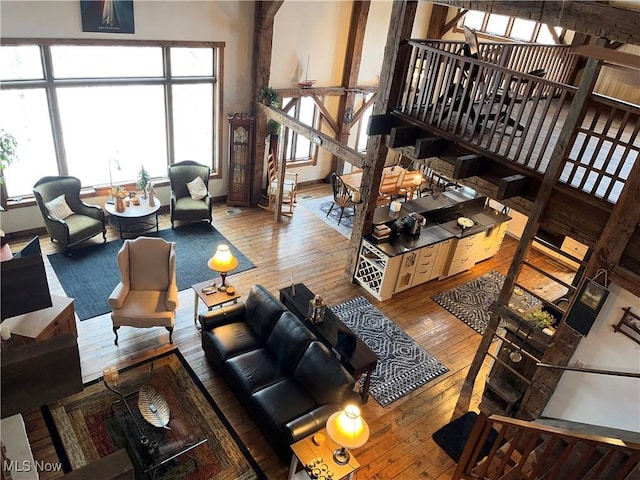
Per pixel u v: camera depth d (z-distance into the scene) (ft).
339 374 15.79
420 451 16.67
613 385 14.08
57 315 16.55
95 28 22.98
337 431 13.39
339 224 31.07
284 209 31.94
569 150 14.43
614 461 12.95
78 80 24.07
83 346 18.95
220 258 19.51
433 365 20.63
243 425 16.69
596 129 21.35
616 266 13.07
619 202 12.78
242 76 29.01
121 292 18.76
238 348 17.72
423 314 23.85
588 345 14.44
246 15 27.37
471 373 17.56
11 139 20.74
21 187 24.70
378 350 21.04
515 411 16.94
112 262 24.21
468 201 28.53
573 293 15.08
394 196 34.40
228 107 29.37
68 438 15.39
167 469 14.90
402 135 19.44
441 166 19.15
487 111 16.89
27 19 21.22
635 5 11.44
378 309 23.70
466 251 26.73
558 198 15.12
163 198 29.30
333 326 18.52
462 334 22.81
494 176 17.42
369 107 36.11
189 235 27.61
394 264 23.38
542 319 16.17
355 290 24.88
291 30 29.37
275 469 15.42
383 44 33.96
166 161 29.12
